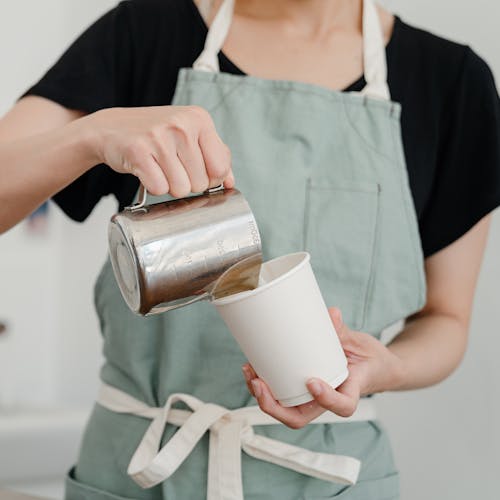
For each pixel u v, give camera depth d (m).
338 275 1.24
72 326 2.60
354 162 1.26
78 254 2.60
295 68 1.31
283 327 0.90
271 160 1.24
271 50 1.32
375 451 1.24
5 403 2.49
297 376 0.92
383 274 1.26
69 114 1.24
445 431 1.91
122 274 0.90
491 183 1.31
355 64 1.33
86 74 1.25
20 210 1.05
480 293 1.87
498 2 1.84
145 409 1.21
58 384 2.61
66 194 1.30
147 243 0.85
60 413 2.27
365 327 1.25
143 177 0.88
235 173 1.23
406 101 1.32
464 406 1.88
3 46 2.51
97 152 0.94
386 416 2.03
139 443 1.20
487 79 1.34
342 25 1.36
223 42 1.32
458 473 1.89
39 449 2.13
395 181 1.27
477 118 1.33
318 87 1.26
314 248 1.23
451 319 1.34
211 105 1.26
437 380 1.28
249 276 0.92
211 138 0.90
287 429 1.17
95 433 1.26
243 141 1.24
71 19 2.59
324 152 1.26
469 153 1.33
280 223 1.22
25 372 2.56
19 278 2.55
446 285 1.36
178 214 0.88
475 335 1.88
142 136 0.88
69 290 2.60
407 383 1.20
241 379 1.20
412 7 2.02
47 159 0.97
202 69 1.27
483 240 1.37
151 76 1.30
